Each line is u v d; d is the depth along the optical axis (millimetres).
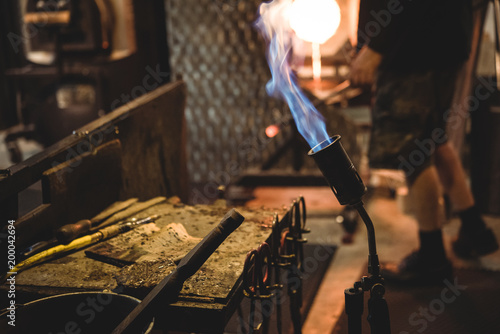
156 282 1291
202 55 4016
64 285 1340
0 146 4621
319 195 4027
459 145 3354
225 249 1495
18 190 1429
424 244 2562
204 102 4094
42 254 1454
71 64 3775
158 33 3838
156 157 2223
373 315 1300
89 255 1482
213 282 1297
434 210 2525
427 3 2355
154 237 1562
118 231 1637
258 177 3695
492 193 3414
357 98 3078
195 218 1784
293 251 1695
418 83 2438
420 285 2559
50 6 3600
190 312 1215
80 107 3852
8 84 4363
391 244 3076
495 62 3260
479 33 3166
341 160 1251
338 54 3814
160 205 1928
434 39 2398
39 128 4023
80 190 1679
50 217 1544
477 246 2779
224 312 1216
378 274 1309
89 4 3551
